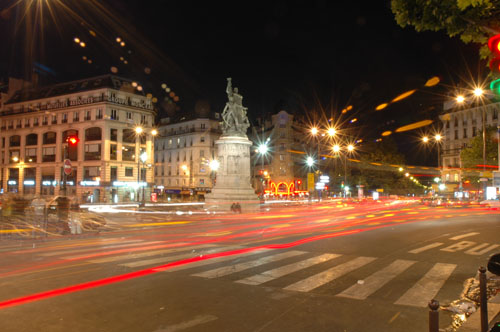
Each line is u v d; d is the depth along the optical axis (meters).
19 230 18.00
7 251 12.23
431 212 33.53
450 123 71.19
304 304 6.53
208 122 77.88
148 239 15.12
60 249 12.61
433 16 7.39
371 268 9.42
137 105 65.44
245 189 32.34
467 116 67.31
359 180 70.38
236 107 33.25
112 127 61.44
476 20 7.05
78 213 21.81
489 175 33.59
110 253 11.65
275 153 76.25
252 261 10.30
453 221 23.64
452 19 7.15
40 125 67.00
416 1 7.27
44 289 7.47
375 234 16.58
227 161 32.53
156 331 5.32
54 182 64.44
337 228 19.34
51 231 17.70
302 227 19.94
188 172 78.25
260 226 20.58
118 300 6.74
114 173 61.56
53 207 22.00
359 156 71.44
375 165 70.50
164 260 10.45
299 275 8.66
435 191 76.44
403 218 26.38
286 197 67.81
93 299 6.80
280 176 75.69
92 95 62.53
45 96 67.94
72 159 62.78
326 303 6.59
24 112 68.19
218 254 11.41
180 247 12.84
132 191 63.34
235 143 32.41
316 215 29.56
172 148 82.62
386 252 11.79
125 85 64.62
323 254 11.41
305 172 79.00
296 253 11.58
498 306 6.28
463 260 10.48
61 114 65.12
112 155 61.38
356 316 5.93
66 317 5.88
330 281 8.12
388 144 72.44
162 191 71.88
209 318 5.83
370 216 28.39
